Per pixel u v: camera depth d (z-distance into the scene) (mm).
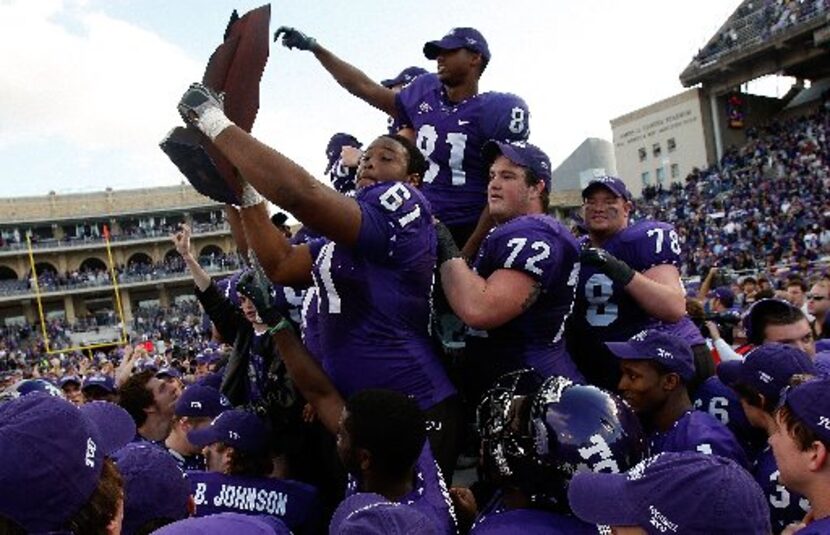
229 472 3541
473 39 3824
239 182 2650
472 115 3816
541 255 2883
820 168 36719
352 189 4801
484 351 3191
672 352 3332
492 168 3328
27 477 1666
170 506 2293
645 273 3795
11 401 1836
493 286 2844
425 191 3943
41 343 58812
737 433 3826
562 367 3199
